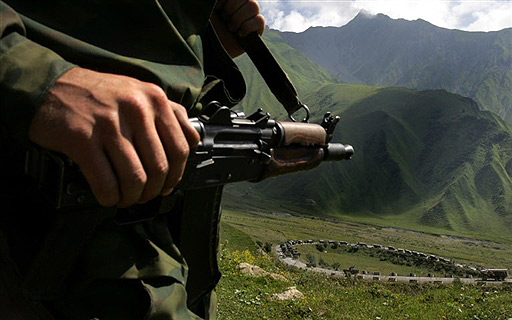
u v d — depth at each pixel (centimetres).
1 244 122
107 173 98
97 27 132
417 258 12231
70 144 96
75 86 99
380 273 10675
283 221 16050
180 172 113
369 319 1036
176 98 147
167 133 107
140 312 133
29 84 98
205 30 181
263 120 174
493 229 17650
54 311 129
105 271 128
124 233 136
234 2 207
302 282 1377
